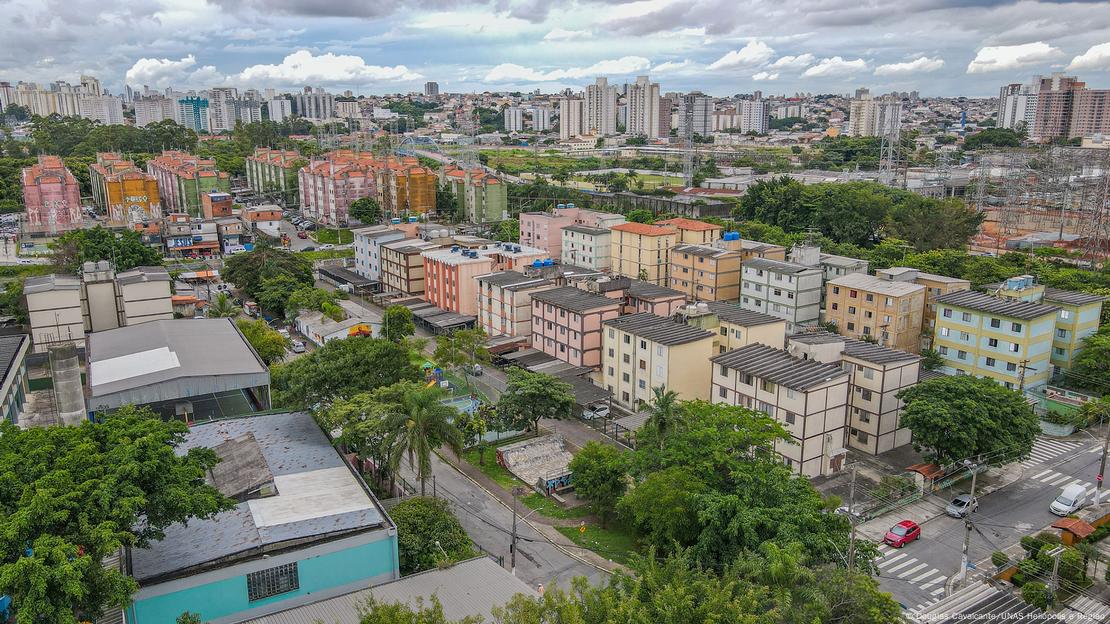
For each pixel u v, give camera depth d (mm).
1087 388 106625
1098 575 67062
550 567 68188
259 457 64875
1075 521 72562
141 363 89688
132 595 48625
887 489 81250
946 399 83688
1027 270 156875
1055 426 98000
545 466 87812
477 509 78688
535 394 91000
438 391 71938
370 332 129875
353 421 73312
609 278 133500
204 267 189375
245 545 52969
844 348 96188
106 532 41750
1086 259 182000
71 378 68062
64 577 38406
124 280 121562
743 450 70688
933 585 66250
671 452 69125
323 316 139875
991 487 84500
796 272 134250
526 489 83250
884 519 78125
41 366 102062
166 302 123688
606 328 109375
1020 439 82125
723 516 61531
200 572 50781
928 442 81188
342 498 60750
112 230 196750
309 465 66812
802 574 48844
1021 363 103438
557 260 184875
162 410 89500
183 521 50219
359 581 56500
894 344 120688
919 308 122750
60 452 49094
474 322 144000
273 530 55219
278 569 53469
